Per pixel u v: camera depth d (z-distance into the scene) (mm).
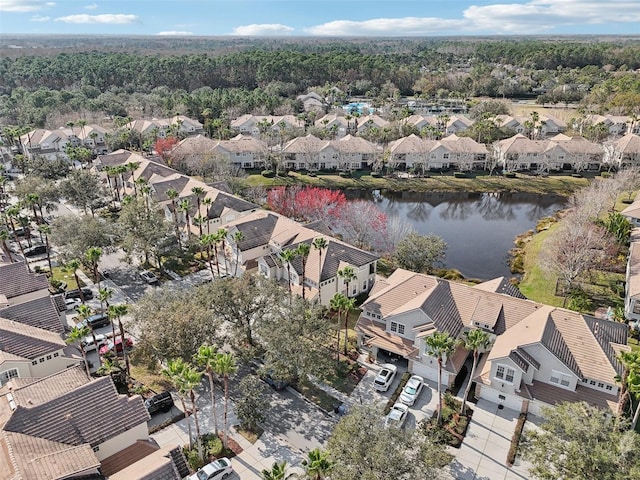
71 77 194500
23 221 74875
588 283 65750
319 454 29547
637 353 36844
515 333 44344
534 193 110812
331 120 154375
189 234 73688
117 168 93375
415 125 150875
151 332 42719
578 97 191875
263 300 47812
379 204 106812
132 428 35969
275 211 86750
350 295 60750
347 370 47719
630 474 27828
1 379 41688
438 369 45406
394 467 29203
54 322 48312
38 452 31344
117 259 72188
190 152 110688
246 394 39844
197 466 36500
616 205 91812
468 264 76812
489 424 41000
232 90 188750
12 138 136875
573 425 30984
